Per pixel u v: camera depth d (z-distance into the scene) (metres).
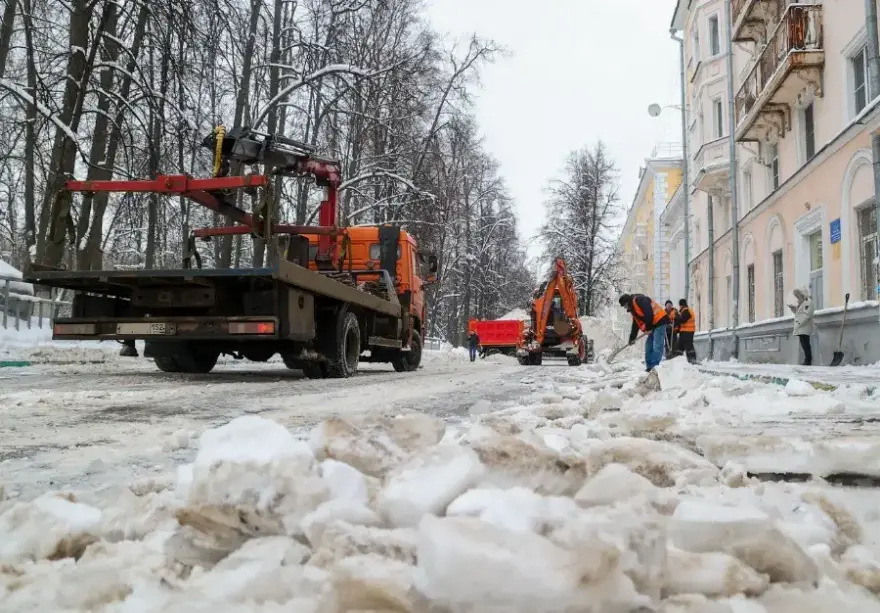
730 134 20.88
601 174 41.19
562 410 4.45
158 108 15.12
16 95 14.20
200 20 15.23
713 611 1.02
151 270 8.10
